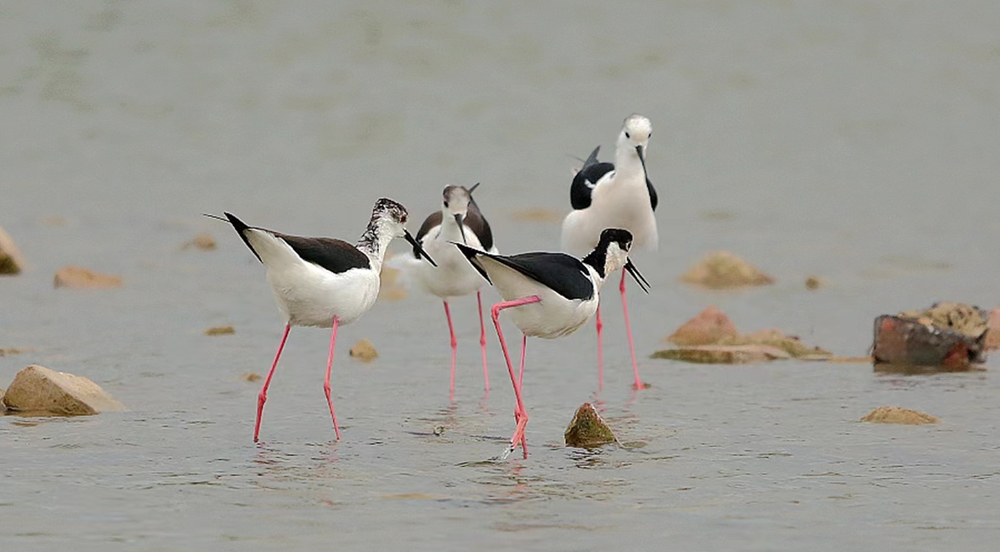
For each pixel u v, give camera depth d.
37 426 10.25
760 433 10.41
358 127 27.70
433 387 12.28
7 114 27.88
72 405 10.70
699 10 35.44
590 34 33.44
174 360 13.05
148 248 19.80
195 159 25.94
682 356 13.66
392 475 9.12
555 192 24.12
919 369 12.99
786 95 30.25
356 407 11.38
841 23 34.91
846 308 16.47
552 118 28.27
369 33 32.97
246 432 10.34
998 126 28.64
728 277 18.05
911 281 18.14
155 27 32.84
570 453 9.80
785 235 21.45
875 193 24.44
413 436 10.33
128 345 13.70
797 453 9.75
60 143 26.52
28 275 17.61
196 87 29.77
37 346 13.51
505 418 11.07
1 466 9.11
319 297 9.99
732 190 24.72
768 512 8.27
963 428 10.50
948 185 24.95
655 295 17.23
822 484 8.90
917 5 36.12
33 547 7.50
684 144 27.41
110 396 11.12
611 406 11.52
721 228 22.05
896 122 28.88
